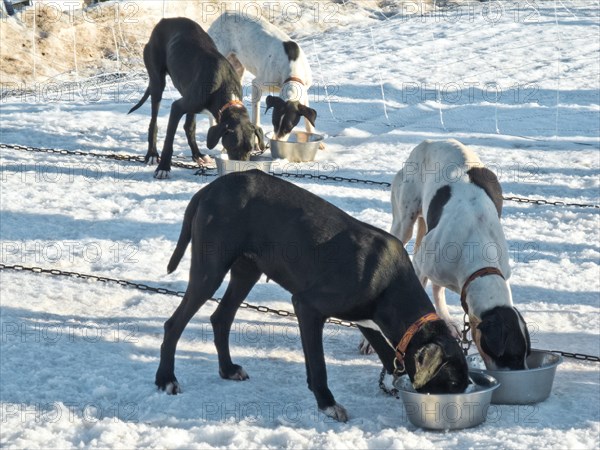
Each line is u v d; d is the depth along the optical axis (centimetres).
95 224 892
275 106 1099
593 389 573
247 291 584
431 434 504
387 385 565
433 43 1858
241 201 548
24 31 1716
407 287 521
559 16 2105
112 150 1171
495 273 566
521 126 1298
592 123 1313
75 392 558
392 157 1150
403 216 679
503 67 1658
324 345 650
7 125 1271
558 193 1024
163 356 564
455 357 501
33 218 907
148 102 1434
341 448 482
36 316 682
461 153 643
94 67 1719
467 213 594
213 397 555
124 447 486
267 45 1165
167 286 748
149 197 981
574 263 810
